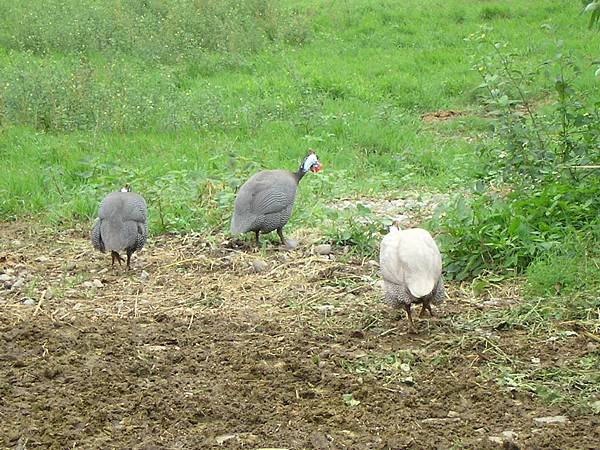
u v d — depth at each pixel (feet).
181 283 33.78
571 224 34.50
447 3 95.86
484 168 38.88
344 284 33.14
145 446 21.79
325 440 22.02
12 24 80.89
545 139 38.60
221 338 28.48
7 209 43.16
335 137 56.65
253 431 22.58
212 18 82.64
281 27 85.76
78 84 61.00
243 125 58.85
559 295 30.71
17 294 32.78
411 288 26.71
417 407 23.94
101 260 36.50
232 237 38.37
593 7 29.89
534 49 75.36
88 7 83.61
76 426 22.81
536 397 24.58
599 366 26.22
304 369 25.80
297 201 42.96
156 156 51.24
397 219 40.73
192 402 23.88
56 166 47.37
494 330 28.99
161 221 39.45
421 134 58.75
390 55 80.53
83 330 28.86
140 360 26.66
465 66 75.15
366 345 27.86
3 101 59.06
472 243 34.06
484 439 22.02
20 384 25.09
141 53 76.95
